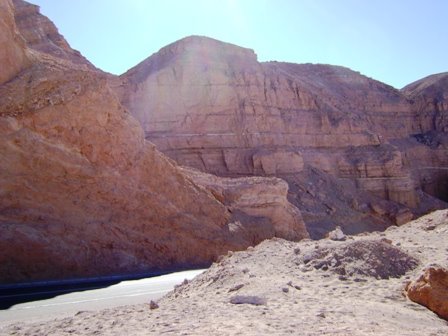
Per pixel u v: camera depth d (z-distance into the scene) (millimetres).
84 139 22953
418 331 6836
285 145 51750
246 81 51906
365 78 73500
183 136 46906
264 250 13602
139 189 24922
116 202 23344
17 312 11836
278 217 33969
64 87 22781
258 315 7496
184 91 48750
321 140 56188
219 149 47688
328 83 69688
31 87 21734
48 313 11594
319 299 8633
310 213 45688
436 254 11500
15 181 19812
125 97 48594
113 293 14859
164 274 20578
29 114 21031
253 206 33000
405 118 72500
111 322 7992
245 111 50344
